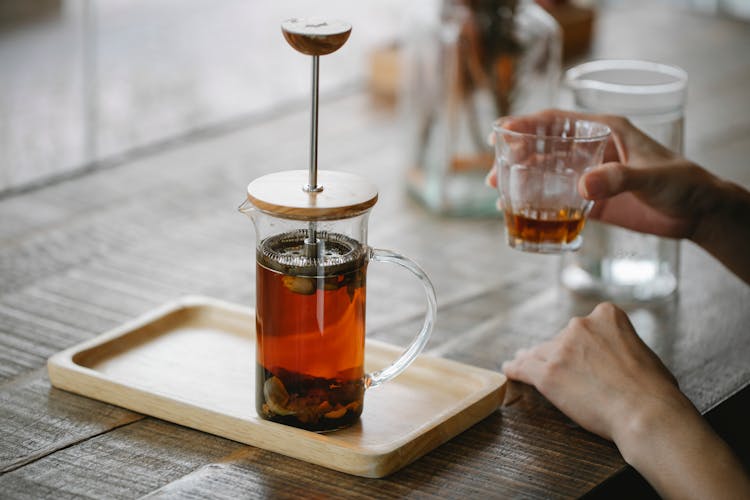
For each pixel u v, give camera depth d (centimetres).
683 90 157
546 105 200
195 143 222
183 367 129
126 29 306
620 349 125
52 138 220
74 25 303
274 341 111
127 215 185
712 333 149
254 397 122
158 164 210
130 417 120
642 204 154
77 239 173
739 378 136
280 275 108
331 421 114
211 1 345
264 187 109
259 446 114
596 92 157
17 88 249
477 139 193
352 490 107
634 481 117
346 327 111
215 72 272
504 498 107
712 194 147
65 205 187
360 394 116
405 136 202
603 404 119
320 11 335
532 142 135
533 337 146
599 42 284
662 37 294
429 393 126
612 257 159
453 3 189
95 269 162
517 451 117
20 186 194
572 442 119
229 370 129
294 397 112
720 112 239
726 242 154
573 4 281
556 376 124
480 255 177
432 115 192
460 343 143
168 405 118
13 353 133
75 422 118
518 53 192
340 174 115
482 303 157
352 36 308
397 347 134
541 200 137
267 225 110
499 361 138
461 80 189
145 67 272
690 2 378
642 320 152
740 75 266
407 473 111
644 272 159
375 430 117
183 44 295
